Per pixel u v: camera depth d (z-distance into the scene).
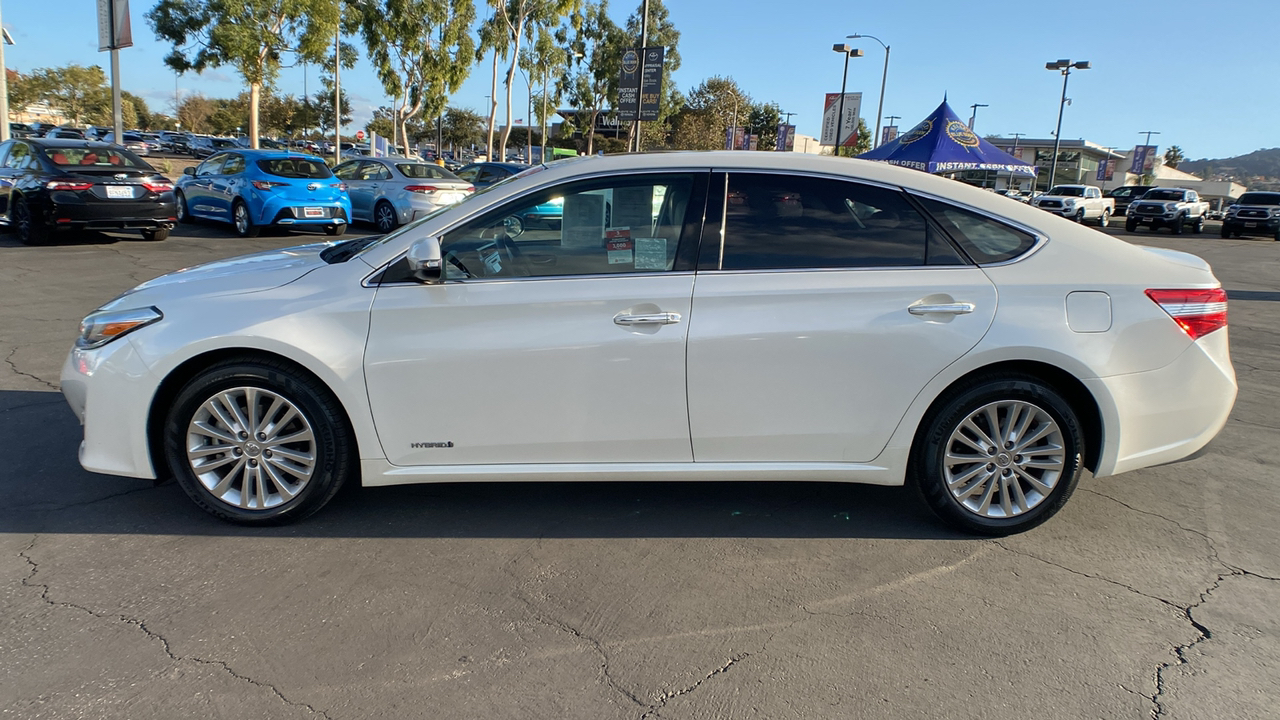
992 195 3.52
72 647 2.65
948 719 2.40
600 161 3.46
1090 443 3.53
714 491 4.09
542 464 3.43
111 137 49.59
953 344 3.31
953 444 3.48
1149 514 3.88
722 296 3.29
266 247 12.83
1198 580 3.25
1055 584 3.20
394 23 34.84
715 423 3.37
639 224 3.38
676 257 3.35
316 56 29.25
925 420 3.45
